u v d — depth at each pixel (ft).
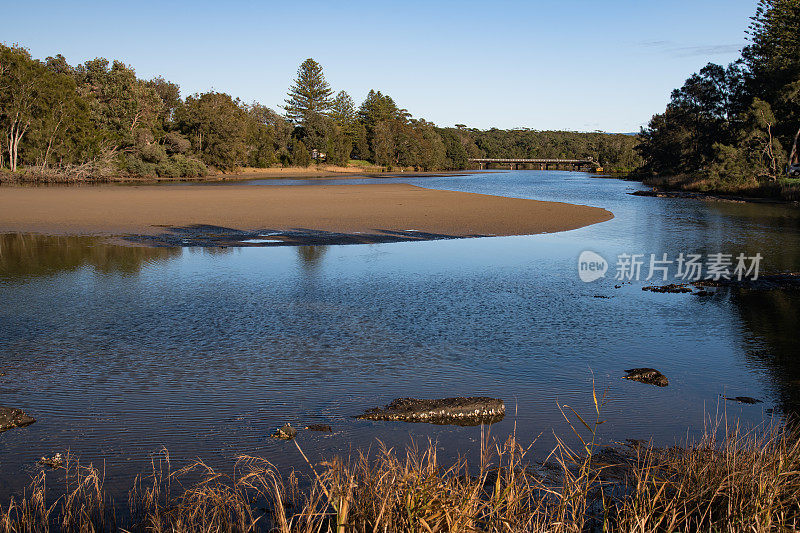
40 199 118.21
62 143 207.62
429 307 36.96
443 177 305.32
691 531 12.73
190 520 13.48
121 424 19.54
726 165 168.55
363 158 431.02
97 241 64.80
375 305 37.40
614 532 12.92
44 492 15.14
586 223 85.15
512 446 14.69
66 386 23.03
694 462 15.02
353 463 16.46
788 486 13.65
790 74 182.91
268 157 348.38
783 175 167.94
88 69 287.89
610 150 507.30
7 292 40.04
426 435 18.69
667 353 27.99
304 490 15.19
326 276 46.70
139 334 30.45
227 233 71.67
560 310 36.52
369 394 22.43
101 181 209.87
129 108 245.04
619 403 21.63
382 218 87.86
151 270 48.65
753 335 31.19
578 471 16.07
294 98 388.16
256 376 24.36
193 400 21.67
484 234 72.90
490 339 30.14
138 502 14.66
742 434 18.69
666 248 63.00
